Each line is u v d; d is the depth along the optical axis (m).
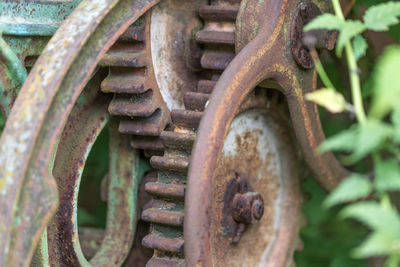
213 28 0.97
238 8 0.94
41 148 0.80
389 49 0.60
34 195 0.79
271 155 1.01
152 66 0.93
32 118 0.79
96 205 1.35
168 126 0.95
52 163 0.88
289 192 1.04
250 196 0.94
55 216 0.92
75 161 0.93
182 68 0.97
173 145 0.91
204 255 0.85
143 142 0.95
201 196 0.84
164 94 0.96
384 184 0.66
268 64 0.90
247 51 0.88
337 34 0.96
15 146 0.79
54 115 0.81
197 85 0.98
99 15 0.84
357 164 1.17
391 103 0.59
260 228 1.01
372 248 0.61
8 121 0.80
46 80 0.81
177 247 0.89
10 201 0.77
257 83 0.89
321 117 1.21
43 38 0.90
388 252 0.62
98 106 0.94
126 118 0.94
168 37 0.96
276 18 0.90
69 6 0.92
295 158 1.03
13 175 0.78
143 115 0.92
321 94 0.69
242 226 0.95
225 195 0.94
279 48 0.91
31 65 0.91
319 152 0.98
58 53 0.82
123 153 0.98
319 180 1.00
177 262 0.90
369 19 0.73
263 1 0.91
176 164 0.90
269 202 1.02
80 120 0.93
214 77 0.96
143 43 0.92
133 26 0.91
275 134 1.01
